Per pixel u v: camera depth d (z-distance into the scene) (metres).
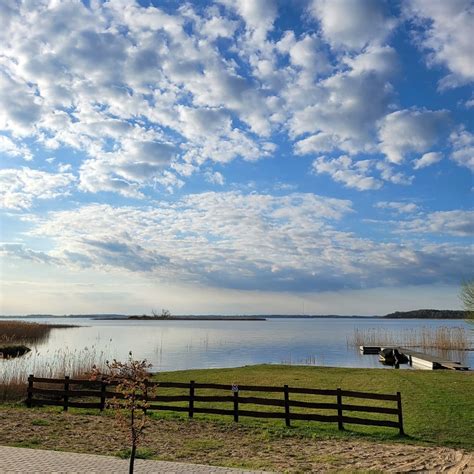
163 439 13.32
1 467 9.73
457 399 18.48
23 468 9.70
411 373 26.23
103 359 37.69
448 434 14.09
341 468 10.80
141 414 9.43
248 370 28.59
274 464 11.08
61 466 9.97
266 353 51.28
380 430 14.71
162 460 11.15
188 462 11.13
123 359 40.91
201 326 151.00
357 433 14.30
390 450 12.51
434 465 11.15
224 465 10.91
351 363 42.12
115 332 95.81
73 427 14.31
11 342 51.56
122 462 10.53
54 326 112.06
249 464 11.02
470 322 39.62
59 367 28.14
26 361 34.06
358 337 65.75
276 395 20.78
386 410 14.38
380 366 40.03
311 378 24.83
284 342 69.19
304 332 105.44
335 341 71.56
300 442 13.36
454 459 11.66
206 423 15.38
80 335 79.81
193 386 16.11
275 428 14.84
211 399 15.89
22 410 16.61
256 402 15.51
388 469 10.80
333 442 13.34
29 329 66.00
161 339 73.56
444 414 16.28
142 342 66.00
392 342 62.03
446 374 25.72
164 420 15.70
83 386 22.00
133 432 8.95
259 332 104.94
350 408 14.76
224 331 109.12
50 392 17.12
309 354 50.44
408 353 43.91
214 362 41.88
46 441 12.59
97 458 10.80
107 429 14.14
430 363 35.34
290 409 17.86
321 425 15.35
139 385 9.38
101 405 16.67
